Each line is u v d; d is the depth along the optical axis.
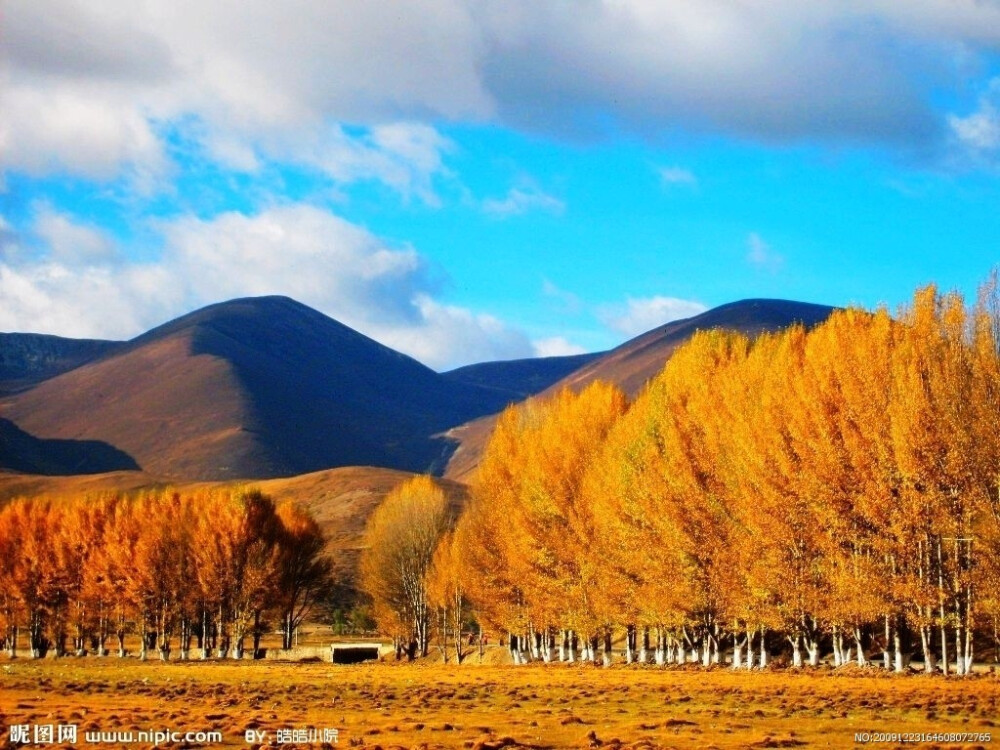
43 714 32.97
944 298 58.12
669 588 64.06
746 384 67.00
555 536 78.00
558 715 32.66
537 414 99.12
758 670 57.50
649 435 71.25
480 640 103.31
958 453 50.81
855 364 57.22
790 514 58.12
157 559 103.12
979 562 49.81
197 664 83.88
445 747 24.94
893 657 57.06
